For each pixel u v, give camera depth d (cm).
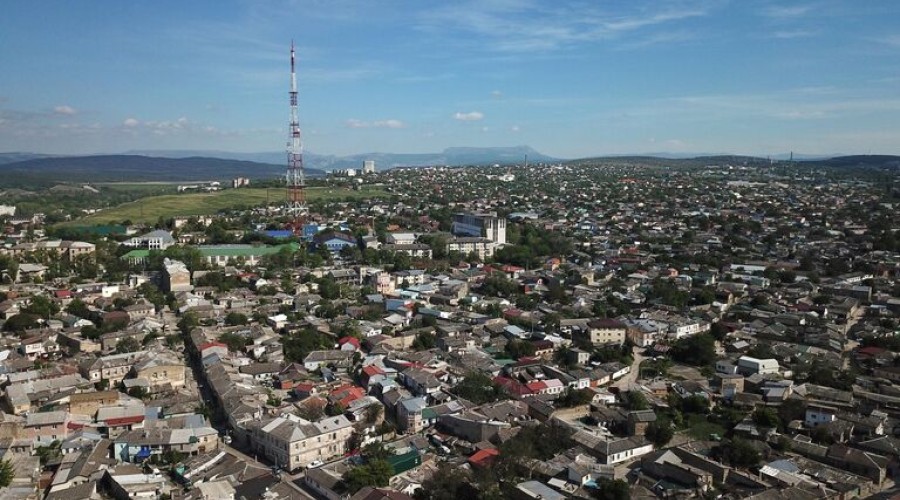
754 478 17500
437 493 16262
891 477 18288
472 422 19988
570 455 18675
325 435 19162
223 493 16288
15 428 19325
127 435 19225
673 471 17412
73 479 16975
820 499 16188
